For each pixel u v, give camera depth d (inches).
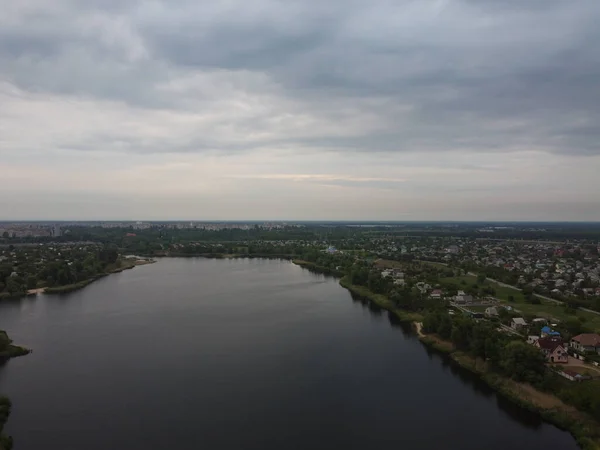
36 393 4092.0
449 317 5748.0
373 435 3405.5
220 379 4421.8
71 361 4916.3
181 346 5447.8
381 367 4820.4
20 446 3218.5
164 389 4175.7
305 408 3828.7
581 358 4766.2
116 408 3799.2
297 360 4995.1
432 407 3885.3
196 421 3585.1
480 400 4035.4
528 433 3464.6
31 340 5723.4
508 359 4323.3
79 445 3230.8
